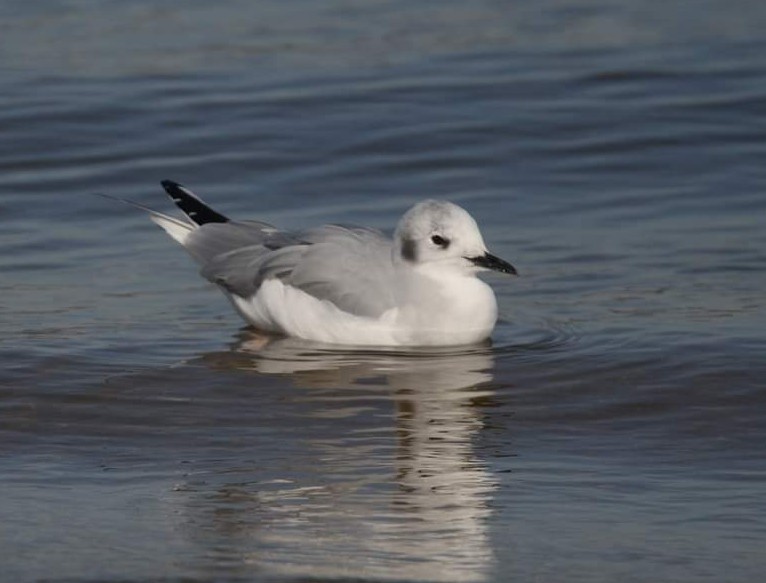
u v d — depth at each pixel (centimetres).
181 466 1227
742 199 1972
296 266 1550
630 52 2519
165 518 1116
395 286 1527
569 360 1462
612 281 1686
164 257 1806
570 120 2253
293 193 2030
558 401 1368
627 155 2142
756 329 1519
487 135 2208
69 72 2425
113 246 1842
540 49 2544
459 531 1091
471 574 1016
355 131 2222
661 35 2608
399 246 1538
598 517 1118
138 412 1345
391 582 1000
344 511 1126
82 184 2056
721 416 1331
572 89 2369
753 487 1177
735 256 1748
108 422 1325
